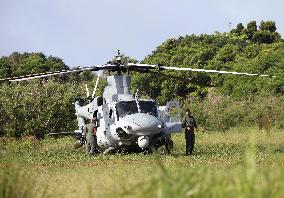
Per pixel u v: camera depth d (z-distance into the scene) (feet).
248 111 318.86
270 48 554.05
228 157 142.41
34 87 308.60
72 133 191.62
